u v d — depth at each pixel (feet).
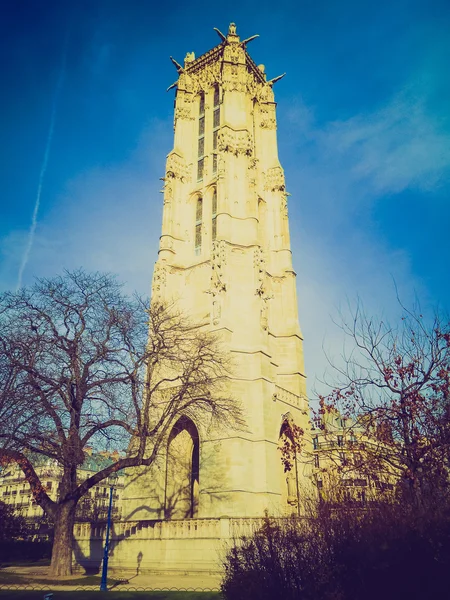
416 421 54.34
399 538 35.73
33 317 94.58
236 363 146.30
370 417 57.98
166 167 202.90
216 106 213.25
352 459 58.34
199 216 194.90
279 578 41.14
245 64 212.43
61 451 86.02
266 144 220.02
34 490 88.22
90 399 92.38
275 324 182.50
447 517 36.22
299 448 73.41
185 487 148.56
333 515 43.83
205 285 177.17
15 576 86.84
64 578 83.71
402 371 57.47
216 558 99.40
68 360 94.22
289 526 46.78
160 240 187.93
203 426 139.54
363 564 36.14
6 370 84.84
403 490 46.52
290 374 173.99
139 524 115.14
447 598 32.76
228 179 182.29
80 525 125.18
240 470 132.57
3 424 79.10
